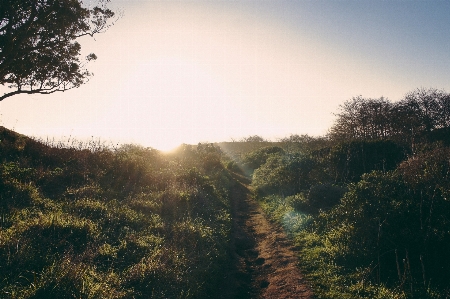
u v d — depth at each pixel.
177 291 6.09
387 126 21.88
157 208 10.38
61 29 15.27
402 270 6.71
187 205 11.17
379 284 6.36
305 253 8.33
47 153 13.82
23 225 7.15
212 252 8.25
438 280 6.25
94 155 14.72
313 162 14.75
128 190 11.98
